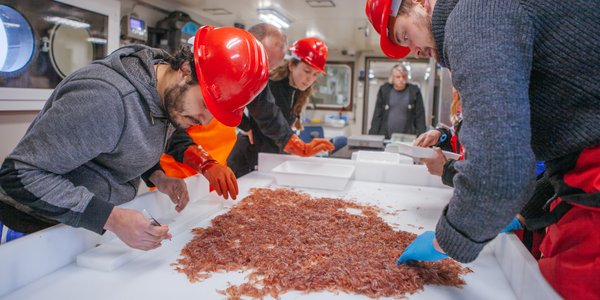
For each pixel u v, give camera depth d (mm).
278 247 1071
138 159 1061
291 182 1806
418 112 4535
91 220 889
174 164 1775
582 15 617
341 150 3508
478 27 640
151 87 989
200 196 1594
